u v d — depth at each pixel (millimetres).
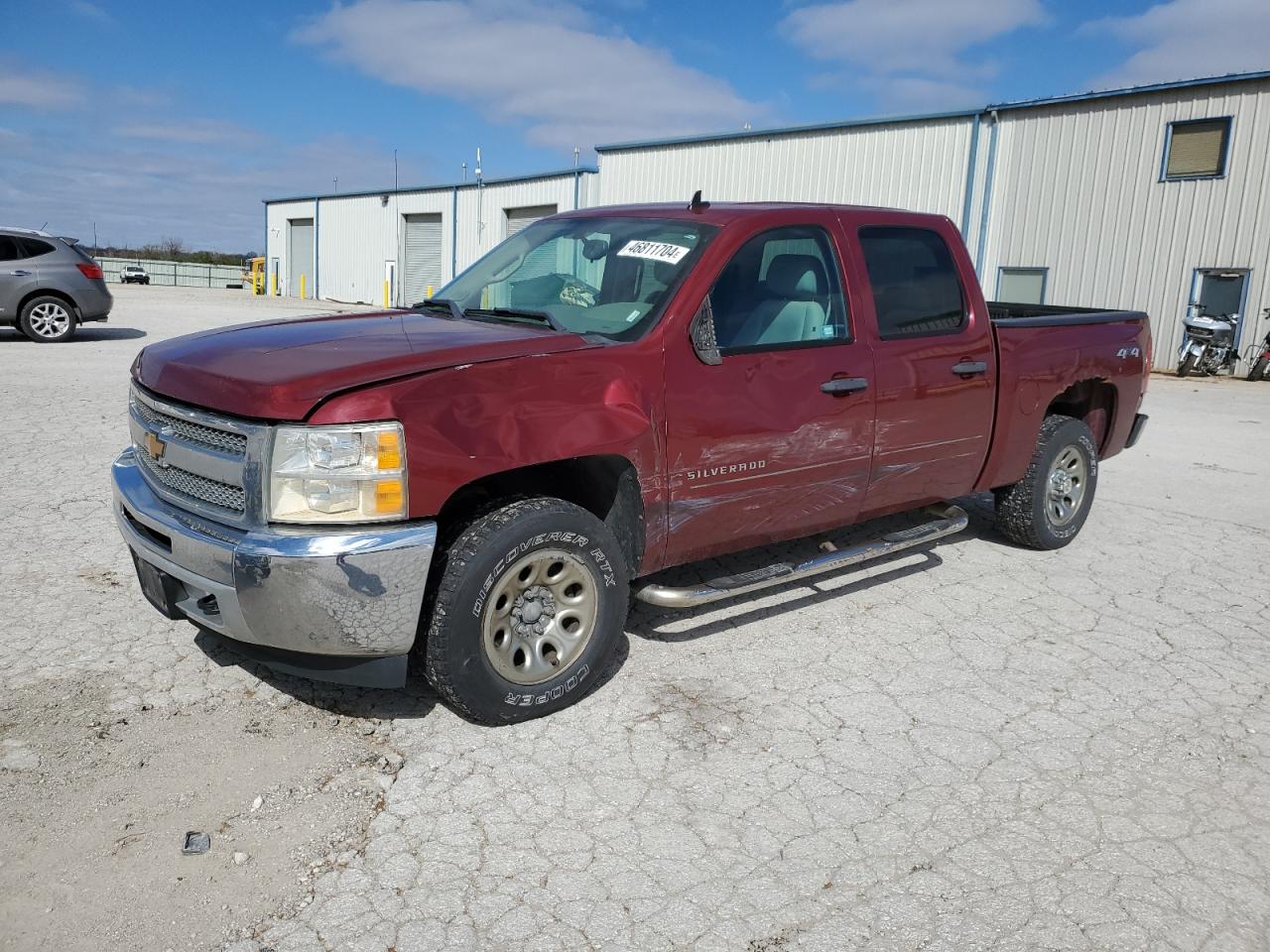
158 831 2801
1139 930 2537
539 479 3824
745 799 3076
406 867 2699
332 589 2947
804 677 3951
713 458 3807
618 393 3475
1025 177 19594
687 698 3736
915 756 3369
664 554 3836
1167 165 17797
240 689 3652
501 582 3264
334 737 3357
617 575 3580
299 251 47562
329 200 44031
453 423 3109
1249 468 8539
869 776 3229
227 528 3115
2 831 2764
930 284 4715
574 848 2805
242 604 2998
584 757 3295
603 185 27562
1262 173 16688
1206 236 17453
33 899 2500
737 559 5289
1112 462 8625
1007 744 3469
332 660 3170
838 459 4258
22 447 7367
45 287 15258
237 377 3139
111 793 2969
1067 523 5730
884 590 4996
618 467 3631
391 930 2449
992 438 5062
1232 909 2631
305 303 38844
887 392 4387
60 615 4238
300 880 2631
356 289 43000
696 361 3727
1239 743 3523
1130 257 18406
